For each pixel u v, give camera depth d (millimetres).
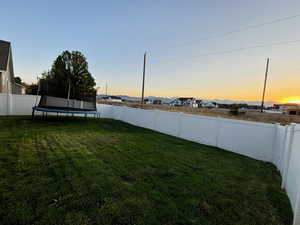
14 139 4156
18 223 1386
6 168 2461
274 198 2195
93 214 1582
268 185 2613
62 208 1626
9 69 13227
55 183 2115
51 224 1407
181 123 6434
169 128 6996
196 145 5297
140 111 8891
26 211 1536
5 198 1713
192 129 6000
